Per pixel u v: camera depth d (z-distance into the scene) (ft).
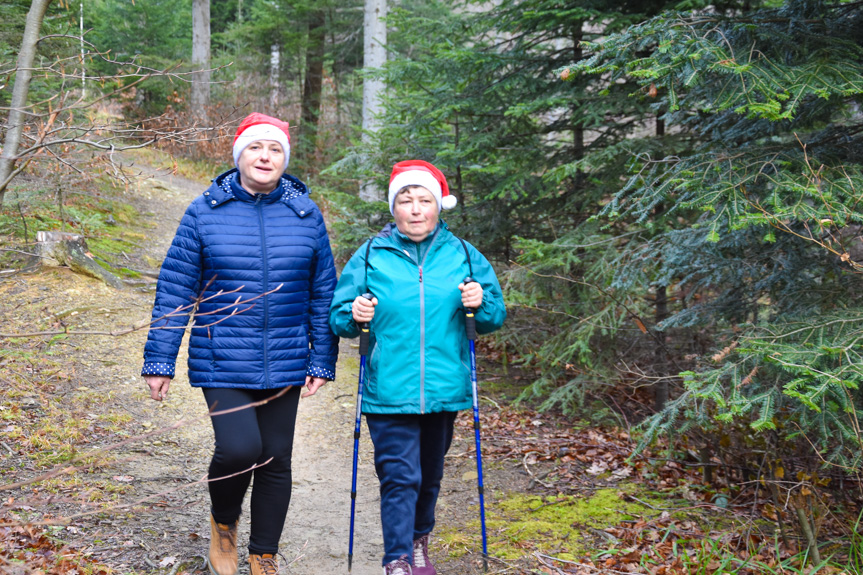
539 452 15.42
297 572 9.91
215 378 8.53
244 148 8.78
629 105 16.30
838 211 9.72
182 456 13.37
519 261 17.43
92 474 11.85
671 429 12.47
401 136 19.66
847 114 13.21
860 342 9.45
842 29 11.85
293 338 8.93
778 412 11.36
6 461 11.70
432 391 8.76
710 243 13.29
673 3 16.56
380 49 38.01
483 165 19.65
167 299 8.55
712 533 11.34
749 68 10.39
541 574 9.96
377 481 13.50
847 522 11.45
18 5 21.91
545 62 18.79
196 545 10.02
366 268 9.16
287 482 8.87
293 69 56.44
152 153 44.11
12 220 22.79
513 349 22.44
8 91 19.33
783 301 12.37
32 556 8.66
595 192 17.49
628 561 10.41
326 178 33.81
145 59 43.96
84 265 22.62
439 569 10.19
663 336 17.63
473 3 19.93
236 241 8.63
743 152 11.59
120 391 15.96
